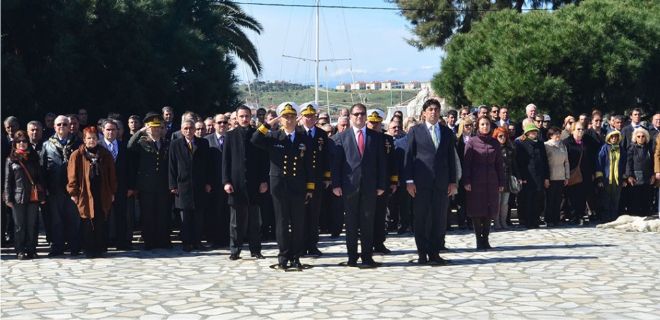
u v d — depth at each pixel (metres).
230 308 7.48
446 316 7.05
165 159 12.02
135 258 11.02
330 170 10.79
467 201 11.60
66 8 18.98
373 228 10.77
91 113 20.47
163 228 12.06
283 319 6.98
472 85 23.75
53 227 11.41
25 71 17.73
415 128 10.53
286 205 9.89
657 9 26.02
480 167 11.55
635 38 23.00
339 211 13.27
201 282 8.96
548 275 9.20
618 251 11.11
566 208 15.47
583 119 15.57
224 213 12.19
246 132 10.77
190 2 29.05
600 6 23.44
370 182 10.08
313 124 10.32
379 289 8.41
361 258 10.38
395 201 14.24
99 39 20.27
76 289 8.58
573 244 11.93
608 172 15.09
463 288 8.42
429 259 10.28
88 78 20.34
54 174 11.35
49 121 13.93
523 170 14.30
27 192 10.95
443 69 27.25
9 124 11.89
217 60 25.91
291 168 9.87
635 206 15.59
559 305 7.49
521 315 7.07
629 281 8.77
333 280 9.05
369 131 10.28
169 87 21.72
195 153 11.80
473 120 13.63
